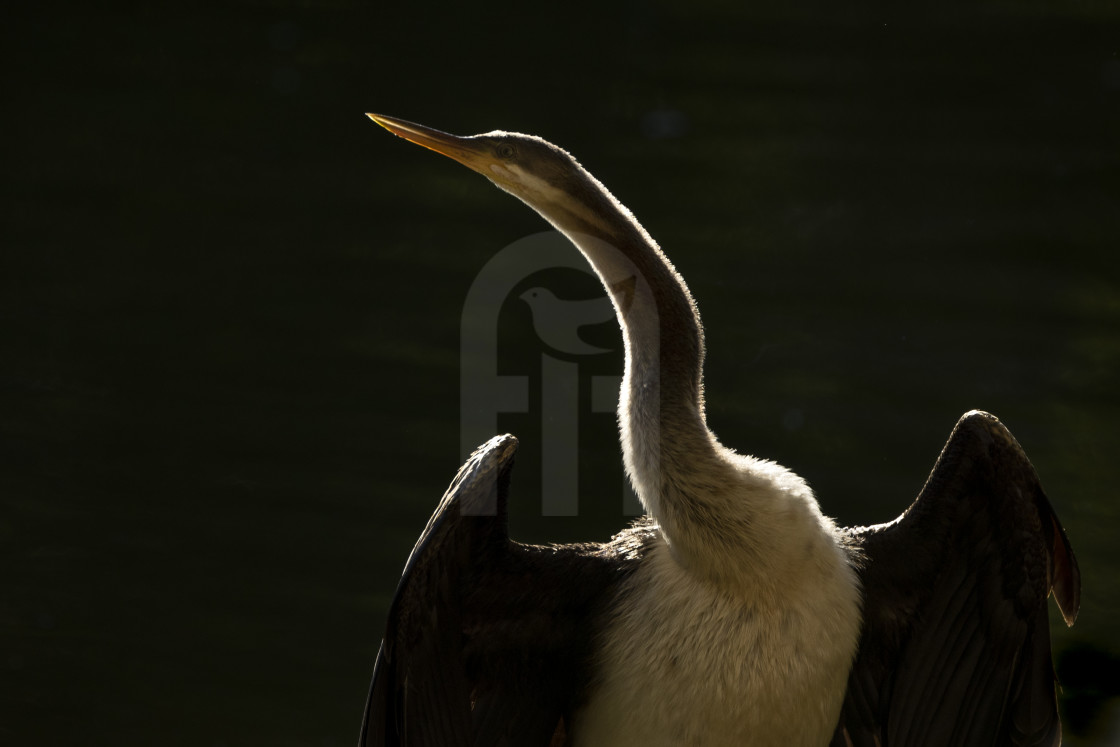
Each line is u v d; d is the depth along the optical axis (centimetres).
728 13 2070
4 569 1060
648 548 696
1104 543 1125
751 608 646
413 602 642
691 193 1638
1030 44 1986
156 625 1011
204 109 1789
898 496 1170
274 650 989
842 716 727
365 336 1379
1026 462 673
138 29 1977
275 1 2083
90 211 1572
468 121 1769
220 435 1229
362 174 1673
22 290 1428
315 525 1120
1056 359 1373
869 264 1530
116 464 1187
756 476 649
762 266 1515
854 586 665
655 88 1872
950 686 715
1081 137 1767
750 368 1352
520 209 1612
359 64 1911
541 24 2033
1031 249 1562
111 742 895
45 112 1758
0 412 1246
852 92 1862
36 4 2034
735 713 649
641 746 677
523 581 694
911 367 1361
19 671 959
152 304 1415
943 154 1730
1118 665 984
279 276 1474
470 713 699
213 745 895
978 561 698
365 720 650
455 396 1303
